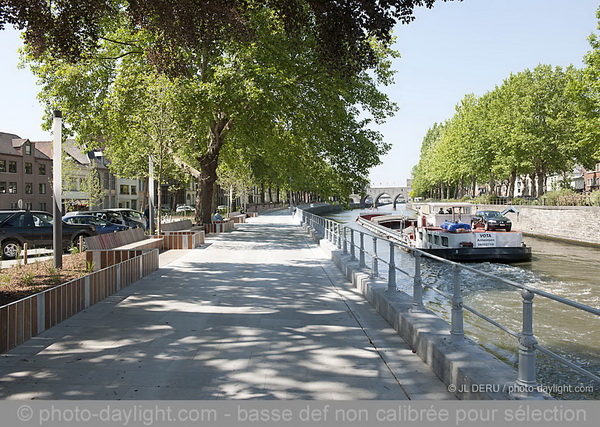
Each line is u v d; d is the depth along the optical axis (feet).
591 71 98.63
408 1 26.55
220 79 65.67
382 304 25.98
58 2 30.81
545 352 11.89
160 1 32.14
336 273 42.01
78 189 211.41
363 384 15.93
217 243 72.64
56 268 35.86
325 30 29.25
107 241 48.16
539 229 122.93
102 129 79.77
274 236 87.20
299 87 74.18
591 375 9.93
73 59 33.99
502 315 40.27
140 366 17.51
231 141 97.45
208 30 34.63
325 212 359.66
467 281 57.88
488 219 93.50
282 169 107.45
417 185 374.02
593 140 104.68
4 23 29.48
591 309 9.43
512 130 145.89
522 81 150.92
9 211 57.77
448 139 216.74
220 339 21.13
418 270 22.49
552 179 242.58
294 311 26.99
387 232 117.50
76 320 24.40
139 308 27.27
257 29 62.64
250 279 38.34
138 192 269.64
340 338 21.58
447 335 18.30
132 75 70.38
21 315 20.36
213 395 14.92
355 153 79.66
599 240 96.12
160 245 62.03
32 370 17.01
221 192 314.55
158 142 64.75
